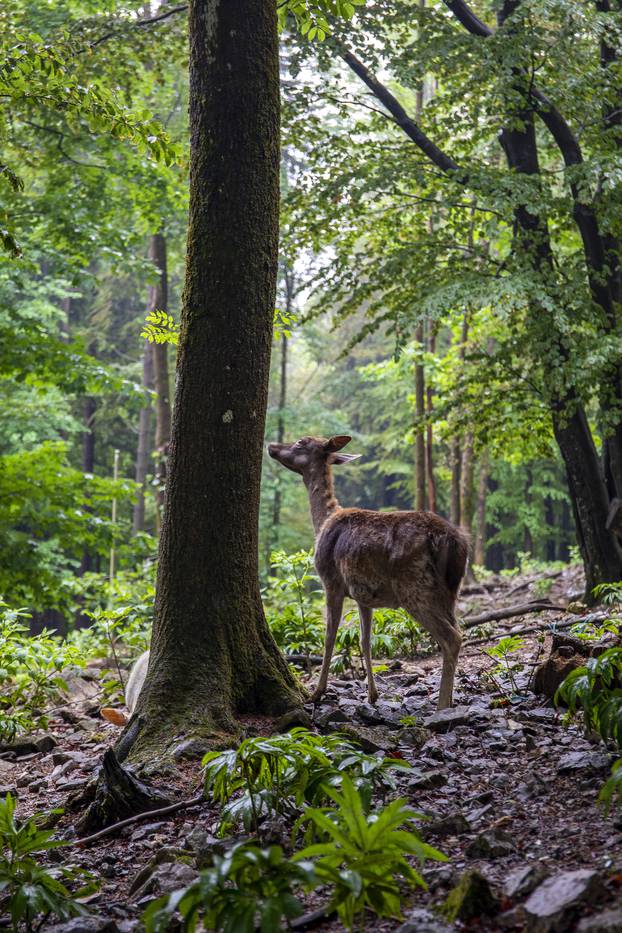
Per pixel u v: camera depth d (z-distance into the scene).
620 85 12.44
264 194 6.59
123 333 33.25
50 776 6.55
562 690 4.98
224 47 6.43
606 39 11.66
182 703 6.20
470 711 6.41
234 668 6.46
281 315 9.19
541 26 12.05
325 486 7.79
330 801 4.23
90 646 13.31
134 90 15.09
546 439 14.15
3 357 15.09
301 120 13.70
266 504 30.00
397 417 33.62
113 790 5.12
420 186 13.12
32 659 8.65
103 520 15.40
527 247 12.62
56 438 26.45
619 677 5.35
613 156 11.22
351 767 4.40
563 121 12.97
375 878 3.10
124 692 9.40
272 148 6.64
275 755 4.21
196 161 6.56
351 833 3.22
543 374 12.48
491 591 18.28
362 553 6.92
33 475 15.19
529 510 33.47
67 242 15.50
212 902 2.94
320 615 10.59
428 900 3.55
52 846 4.07
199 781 5.47
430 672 8.96
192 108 6.60
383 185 12.90
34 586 14.93
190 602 6.43
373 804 4.71
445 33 12.62
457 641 6.70
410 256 13.32
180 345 6.63
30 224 15.46
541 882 3.38
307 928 3.48
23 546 14.82
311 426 31.88
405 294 13.70
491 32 12.86
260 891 3.00
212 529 6.47
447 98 12.99
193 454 6.50
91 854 4.76
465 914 3.25
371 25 12.91
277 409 29.00
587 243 12.76
